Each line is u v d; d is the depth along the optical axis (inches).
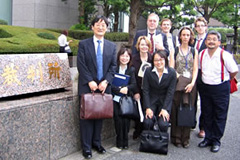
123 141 150.9
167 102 147.9
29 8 614.2
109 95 132.5
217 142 155.4
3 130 109.3
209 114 158.6
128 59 149.7
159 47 164.7
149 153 147.1
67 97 135.1
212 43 146.2
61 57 142.3
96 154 142.9
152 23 169.6
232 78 154.2
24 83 123.6
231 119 216.4
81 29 582.6
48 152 128.6
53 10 638.5
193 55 158.9
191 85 150.6
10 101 119.5
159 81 148.0
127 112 142.8
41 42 399.5
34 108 119.8
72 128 139.7
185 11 482.6
